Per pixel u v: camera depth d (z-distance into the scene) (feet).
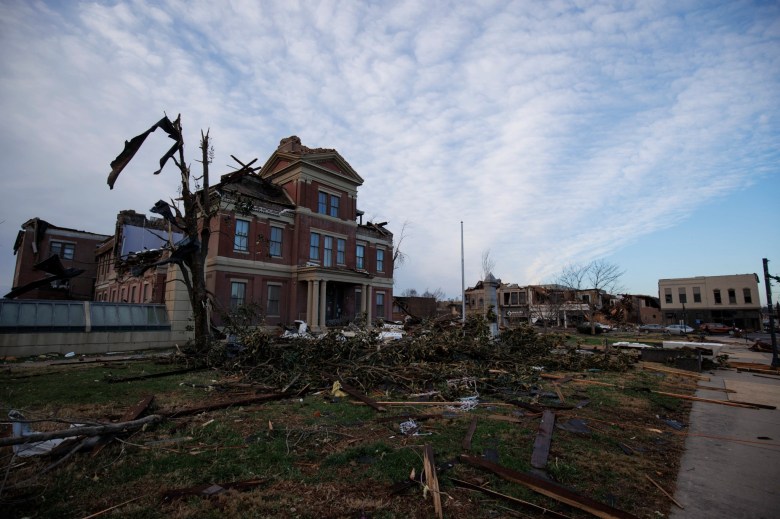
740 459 17.43
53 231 129.39
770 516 12.58
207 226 52.11
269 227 87.25
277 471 15.14
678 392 32.01
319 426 20.71
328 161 99.14
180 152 51.34
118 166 46.83
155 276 80.38
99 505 12.55
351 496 13.30
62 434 15.35
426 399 27.91
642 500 13.57
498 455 16.80
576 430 20.62
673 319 185.16
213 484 13.79
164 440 18.20
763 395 31.12
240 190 84.89
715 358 51.03
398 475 14.84
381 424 21.33
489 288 59.93
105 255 125.08
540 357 45.44
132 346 53.98
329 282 97.09
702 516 12.58
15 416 17.01
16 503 12.34
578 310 156.15
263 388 30.07
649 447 18.74
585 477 15.10
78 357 46.68
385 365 35.47
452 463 15.94
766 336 128.47
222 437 18.78
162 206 54.24
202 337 45.98
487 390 30.99
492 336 49.42
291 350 37.37
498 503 13.00
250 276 82.84
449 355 41.01
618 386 33.06
